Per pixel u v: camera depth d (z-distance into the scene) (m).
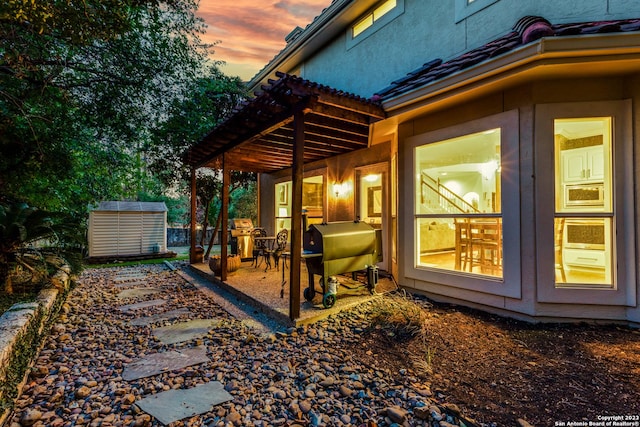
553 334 3.15
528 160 3.53
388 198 5.90
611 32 2.71
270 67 8.98
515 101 3.63
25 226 4.33
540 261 3.47
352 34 6.96
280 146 6.02
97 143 6.43
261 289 4.92
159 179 9.85
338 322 3.59
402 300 4.28
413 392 2.17
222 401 2.13
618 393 2.11
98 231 9.14
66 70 5.10
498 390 2.19
